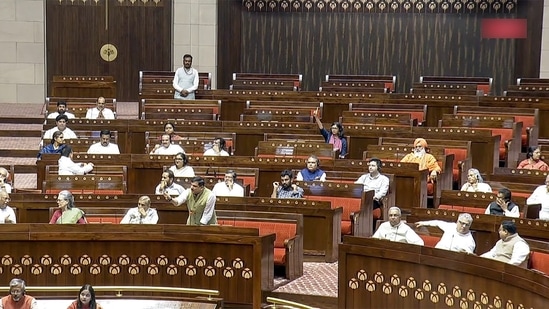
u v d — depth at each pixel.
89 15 24.47
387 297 11.06
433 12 24.36
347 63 24.66
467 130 16.41
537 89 20.41
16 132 20.06
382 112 18.53
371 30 24.56
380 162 14.17
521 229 11.66
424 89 20.41
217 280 11.86
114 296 11.41
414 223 11.94
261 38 24.83
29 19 24.28
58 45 24.53
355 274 11.30
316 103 18.86
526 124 17.81
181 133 16.94
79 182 14.18
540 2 23.89
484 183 13.73
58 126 16.83
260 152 16.05
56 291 11.66
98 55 24.55
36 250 11.84
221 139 15.73
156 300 11.42
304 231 13.12
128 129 17.56
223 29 24.77
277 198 13.10
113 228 11.88
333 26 24.66
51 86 22.25
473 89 20.28
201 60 24.39
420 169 14.93
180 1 24.25
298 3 24.72
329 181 14.12
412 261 10.80
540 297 9.43
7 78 24.39
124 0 24.44
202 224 12.04
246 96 19.66
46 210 13.20
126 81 24.62
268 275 11.94
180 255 11.92
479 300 10.21
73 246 11.88
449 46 24.36
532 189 13.73
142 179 15.29
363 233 13.51
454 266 10.41
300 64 24.78
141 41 24.55
